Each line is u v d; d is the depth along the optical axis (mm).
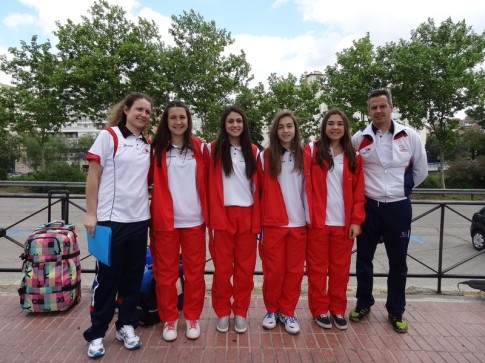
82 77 18375
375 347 2867
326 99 19984
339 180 3057
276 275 3029
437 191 4410
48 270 3246
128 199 2646
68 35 19781
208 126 20859
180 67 19906
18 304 3535
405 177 3086
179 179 2852
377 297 3922
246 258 3006
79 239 7227
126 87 19875
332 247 3123
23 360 2596
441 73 17781
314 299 3197
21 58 20562
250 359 2660
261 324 3219
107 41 19844
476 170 22469
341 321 3158
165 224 2791
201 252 2967
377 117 3039
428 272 5500
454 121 19391
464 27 18406
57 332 3000
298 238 3002
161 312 2982
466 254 6633
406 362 2662
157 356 2682
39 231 3361
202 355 2703
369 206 3137
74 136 69812
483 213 6910
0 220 9961
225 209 2920
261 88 20266
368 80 19125
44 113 20875
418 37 19219
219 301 3084
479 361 2699
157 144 2844
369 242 3223
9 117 21547
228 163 2881
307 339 2971
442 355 2768
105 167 2645
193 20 20172
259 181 3020
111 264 2631
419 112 18297
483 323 3312
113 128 2695
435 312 3537
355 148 3201
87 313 3352
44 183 5668
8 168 36781
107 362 2592
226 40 20844
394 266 3172
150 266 3262
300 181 3029
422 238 8141
